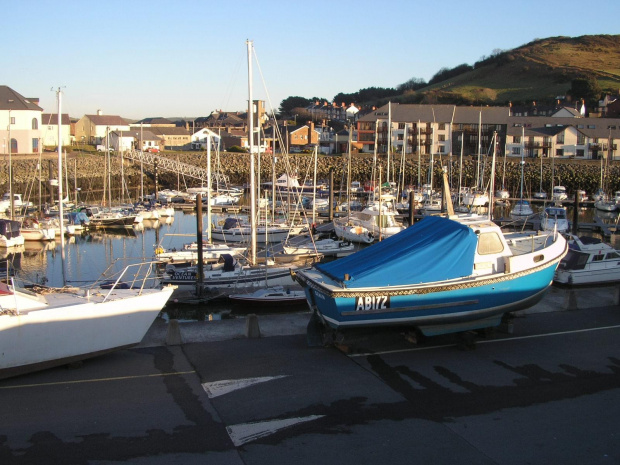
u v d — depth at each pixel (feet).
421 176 242.78
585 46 571.69
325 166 257.55
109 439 28.12
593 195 206.28
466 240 40.68
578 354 40.22
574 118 290.35
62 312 35.29
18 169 216.95
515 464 26.11
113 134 319.06
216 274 71.87
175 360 38.99
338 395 33.45
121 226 143.02
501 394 33.60
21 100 248.11
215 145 318.24
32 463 25.88
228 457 26.63
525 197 217.36
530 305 43.57
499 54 583.58
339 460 26.43
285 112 539.70
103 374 36.27
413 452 27.09
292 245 98.84
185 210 180.14
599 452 27.12
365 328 39.11
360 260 41.65
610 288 61.52
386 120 287.48
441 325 40.34
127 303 38.04
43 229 123.65
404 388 34.45
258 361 38.93
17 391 33.47
